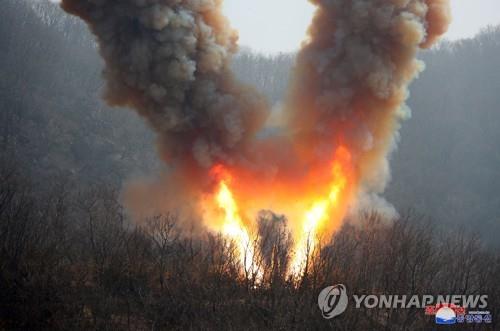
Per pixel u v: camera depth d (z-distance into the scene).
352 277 51.16
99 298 49.84
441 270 57.25
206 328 46.91
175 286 51.19
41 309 47.53
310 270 50.97
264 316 47.94
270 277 50.09
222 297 49.47
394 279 52.91
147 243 55.88
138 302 50.22
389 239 57.94
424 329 49.06
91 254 57.28
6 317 47.34
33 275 50.72
